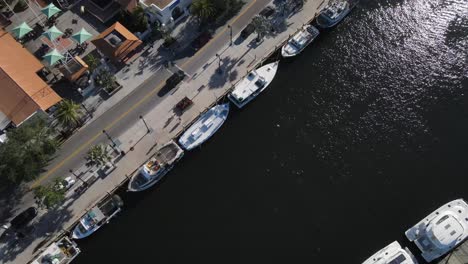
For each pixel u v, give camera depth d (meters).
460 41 98.62
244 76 91.75
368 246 76.88
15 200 81.00
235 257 76.94
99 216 78.06
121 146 85.38
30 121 81.75
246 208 81.19
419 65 95.81
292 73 95.00
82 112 88.88
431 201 80.56
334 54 97.56
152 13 95.56
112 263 76.62
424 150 85.81
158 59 94.69
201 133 85.88
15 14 102.31
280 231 78.94
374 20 102.31
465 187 81.62
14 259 75.94
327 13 98.69
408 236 76.25
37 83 88.31
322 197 81.88
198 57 94.75
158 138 86.06
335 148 86.69
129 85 91.81
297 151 86.44
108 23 100.38
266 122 89.44
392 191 81.94
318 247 77.25
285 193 82.44
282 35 97.25
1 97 86.56
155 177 81.69
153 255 77.25
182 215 80.75
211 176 84.25
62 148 85.62
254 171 84.69
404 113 90.06
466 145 85.94
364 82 93.94
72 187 81.88
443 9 103.31
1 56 90.44
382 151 86.06
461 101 90.94
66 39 98.12
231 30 94.31
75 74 89.69
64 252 75.81
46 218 79.25
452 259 73.44
